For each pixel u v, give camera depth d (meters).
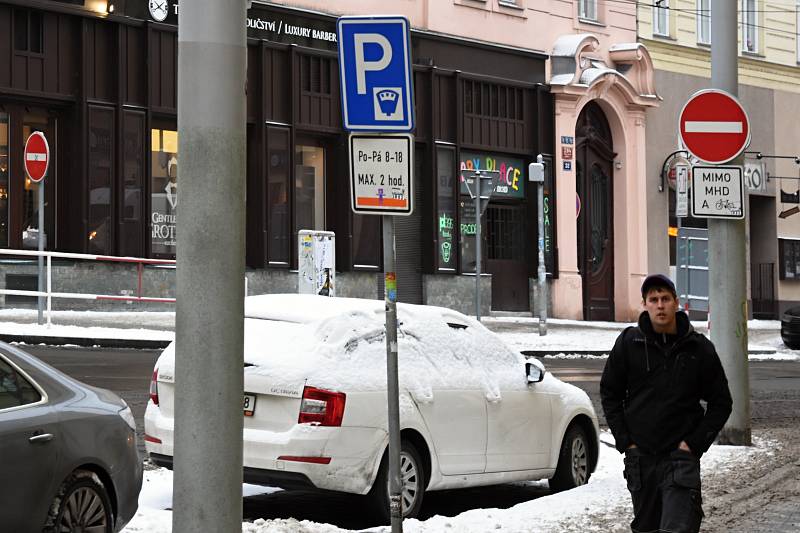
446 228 45.19
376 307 14.28
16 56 34.19
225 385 8.69
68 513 10.24
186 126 8.74
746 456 18.64
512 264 48.12
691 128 19.27
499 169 47.59
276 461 12.94
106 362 26.23
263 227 39.47
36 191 34.94
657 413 9.45
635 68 53.09
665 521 9.30
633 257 52.97
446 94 45.41
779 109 61.41
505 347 15.88
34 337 28.88
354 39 10.84
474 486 14.94
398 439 10.86
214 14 8.73
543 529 13.11
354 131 10.88
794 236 61.91
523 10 48.84
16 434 9.81
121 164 36.12
